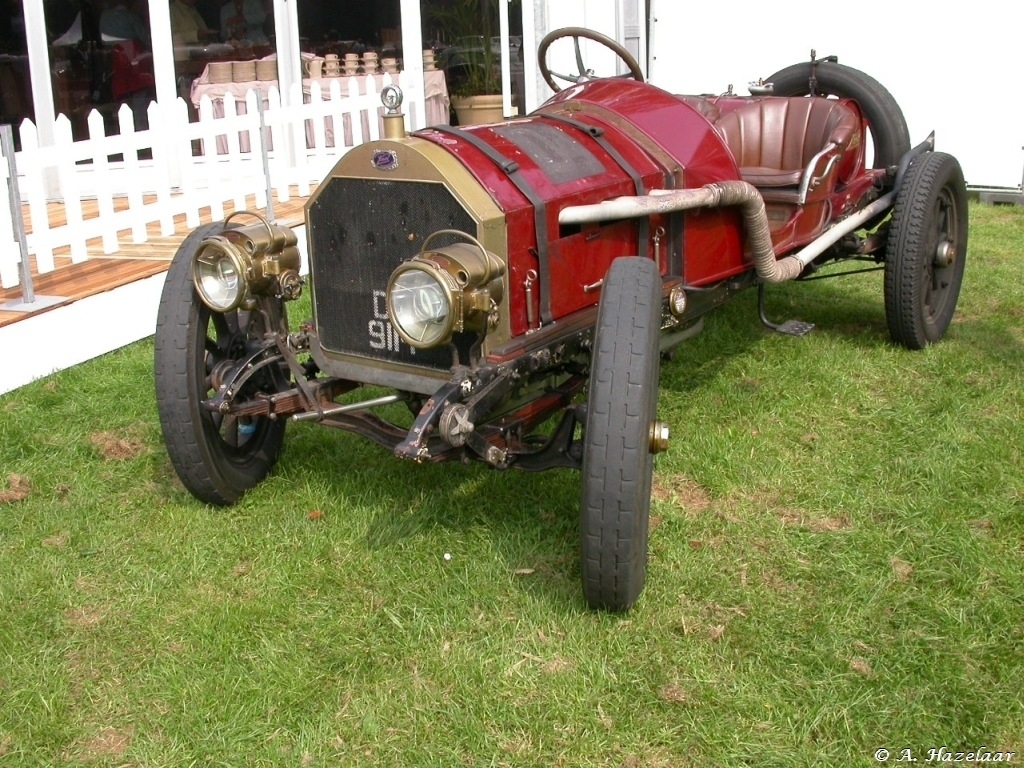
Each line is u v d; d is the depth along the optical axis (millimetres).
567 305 3217
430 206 2943
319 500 3529
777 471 3680
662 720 2441
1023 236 7199
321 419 3266
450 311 2672
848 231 4527
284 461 3789
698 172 3695
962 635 2723
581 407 2918
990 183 8430
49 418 4324
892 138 5406
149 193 7930
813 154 4941
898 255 4656
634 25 9000
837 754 2334
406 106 7953
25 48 8438
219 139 8688
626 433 2586
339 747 2400
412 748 2379
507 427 3068
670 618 2807
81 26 8492
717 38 8891
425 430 2703
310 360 3512
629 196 3330
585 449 2627
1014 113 8203
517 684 2568
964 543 3131
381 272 3094
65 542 3355
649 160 3578
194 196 6387
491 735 2406
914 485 3553
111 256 5879
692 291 3623
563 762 2320
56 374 4832
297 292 3262
